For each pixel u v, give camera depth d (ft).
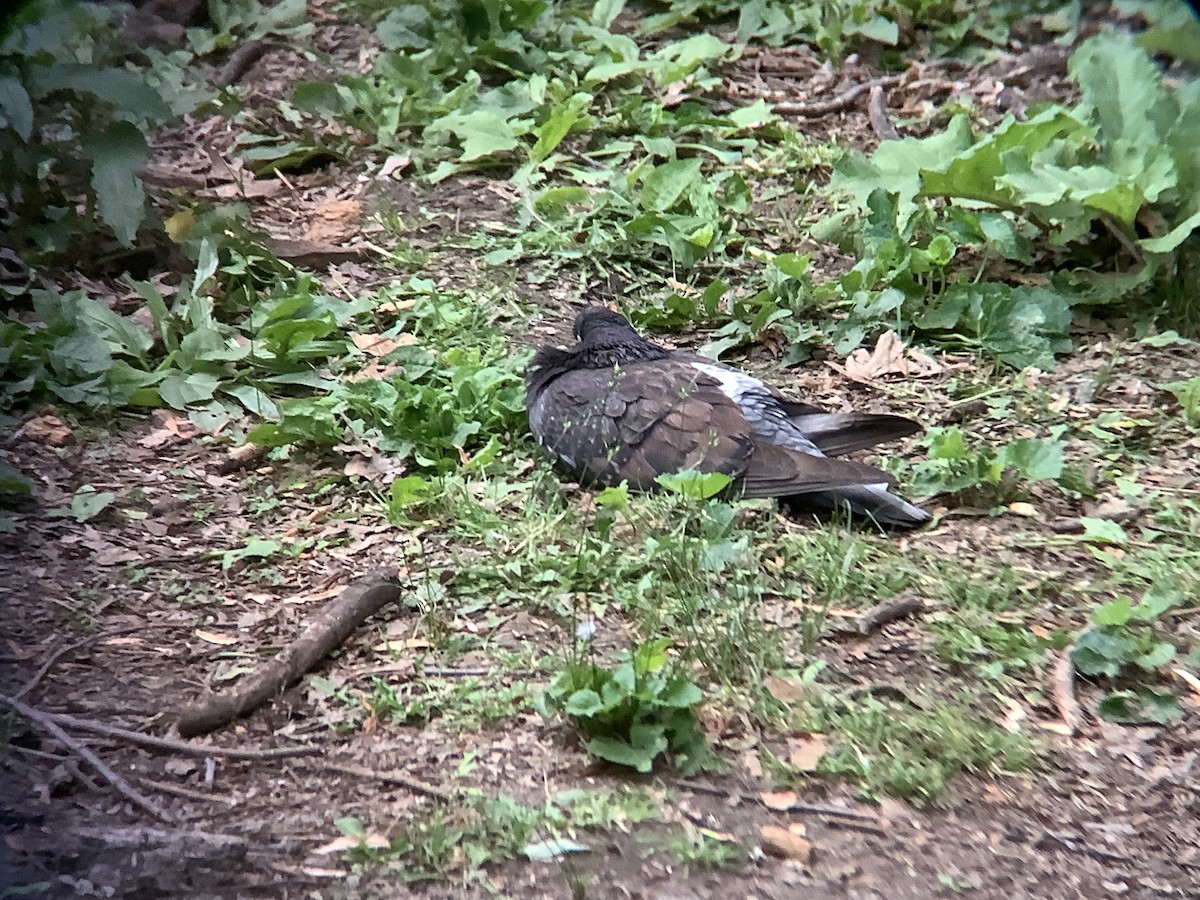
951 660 22.54
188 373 29.58
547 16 46.19
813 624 22.91
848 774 19.95
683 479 25.02
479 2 44.93
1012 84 46.47
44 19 32.40
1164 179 32.91
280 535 25.38
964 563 25.18
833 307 34.12
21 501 25.54
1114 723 21.56
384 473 27.14
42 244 32.53
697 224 36.17
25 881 17.08
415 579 23.97
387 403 28.60
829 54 46.88
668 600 23.36
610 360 28.35
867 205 34.83
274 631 22.71
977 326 32.89
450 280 34.45
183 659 21.86
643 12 49.29
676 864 18.11
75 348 28.78
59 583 23.43
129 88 30.78
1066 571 25.21
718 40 44.21
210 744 20.03
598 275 35.37
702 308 33.83
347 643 22.29
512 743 20.26
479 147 38.58
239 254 33.42
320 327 30.53
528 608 23.36
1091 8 52.03
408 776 19.54
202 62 43.88
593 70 42.65
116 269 33.47
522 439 28.60
